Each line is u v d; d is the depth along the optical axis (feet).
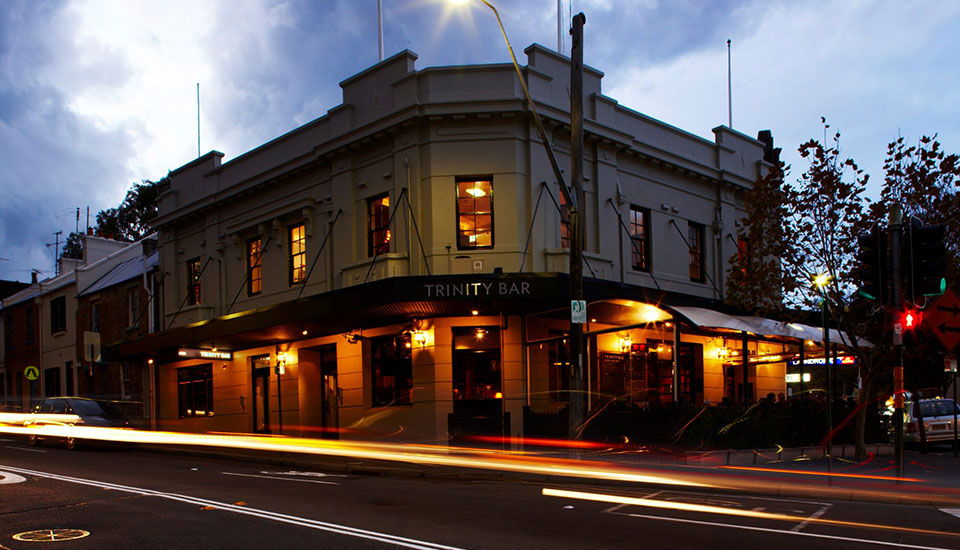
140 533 26.99
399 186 65.57
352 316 62.90
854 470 48.32
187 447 66.95
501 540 26.09
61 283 122.21
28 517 30.12
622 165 72.28
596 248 68.44
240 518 30.01
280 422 78.43
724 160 83.46
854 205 54.90
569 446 47.19
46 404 76.54
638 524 29.32
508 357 63.05
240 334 72.84
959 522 30.42
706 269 80.69
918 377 83.76
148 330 96.68
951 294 42.24
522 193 63.52
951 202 55.62
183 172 93.04
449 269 62.64
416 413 63.82
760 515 31.73
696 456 49.29
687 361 78.79
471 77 64.13
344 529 27.89
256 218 81.30
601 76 70.69
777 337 67.92
